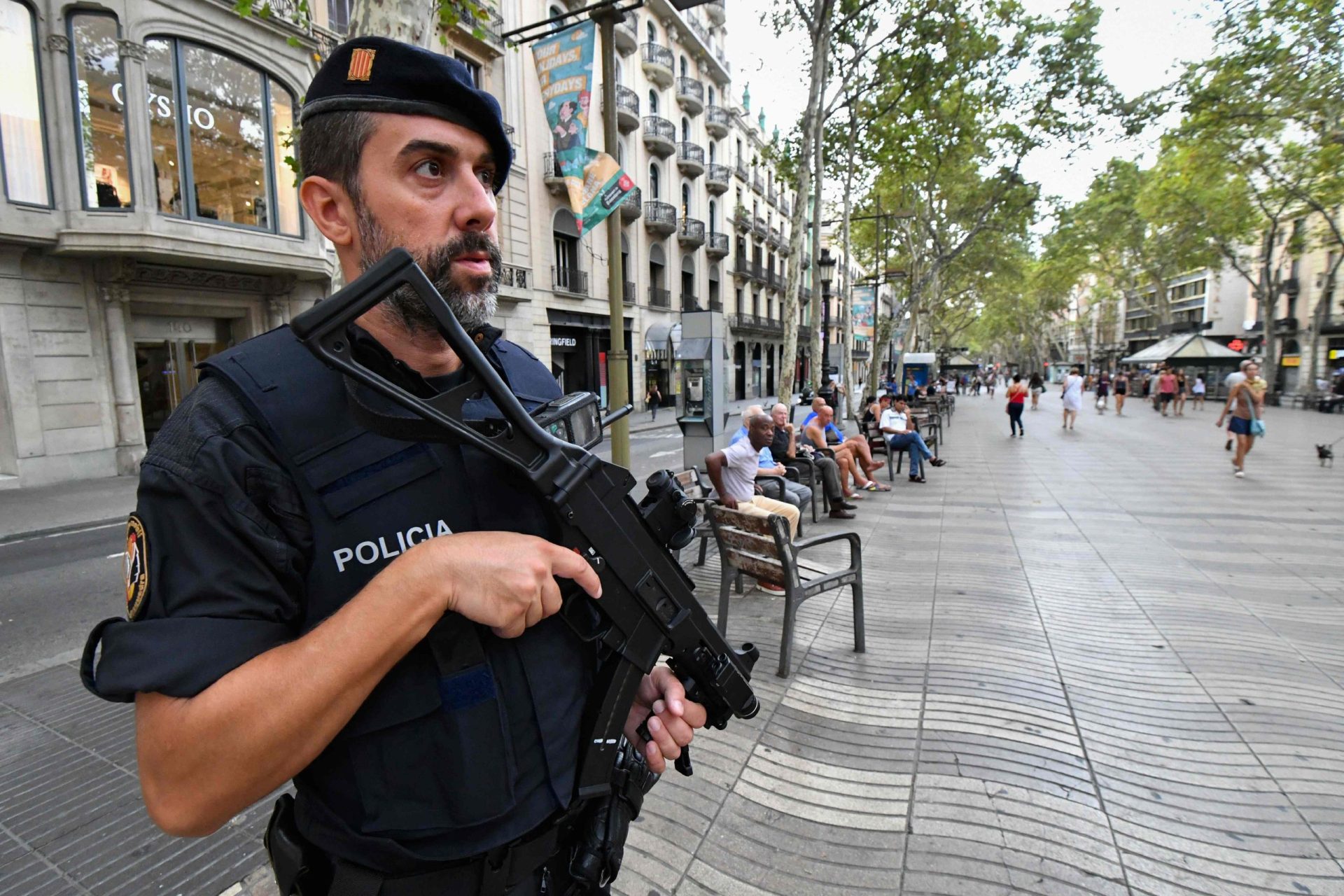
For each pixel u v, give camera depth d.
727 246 31.61
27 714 3.28
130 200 10.78
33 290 10.35
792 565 3.47
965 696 3.26
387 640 0.67
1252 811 2.42
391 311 0.83
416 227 0.82
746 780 2.61
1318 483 9.24
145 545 0.69
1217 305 40.84
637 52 24.22
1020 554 5.84
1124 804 2.46
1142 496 8.52
